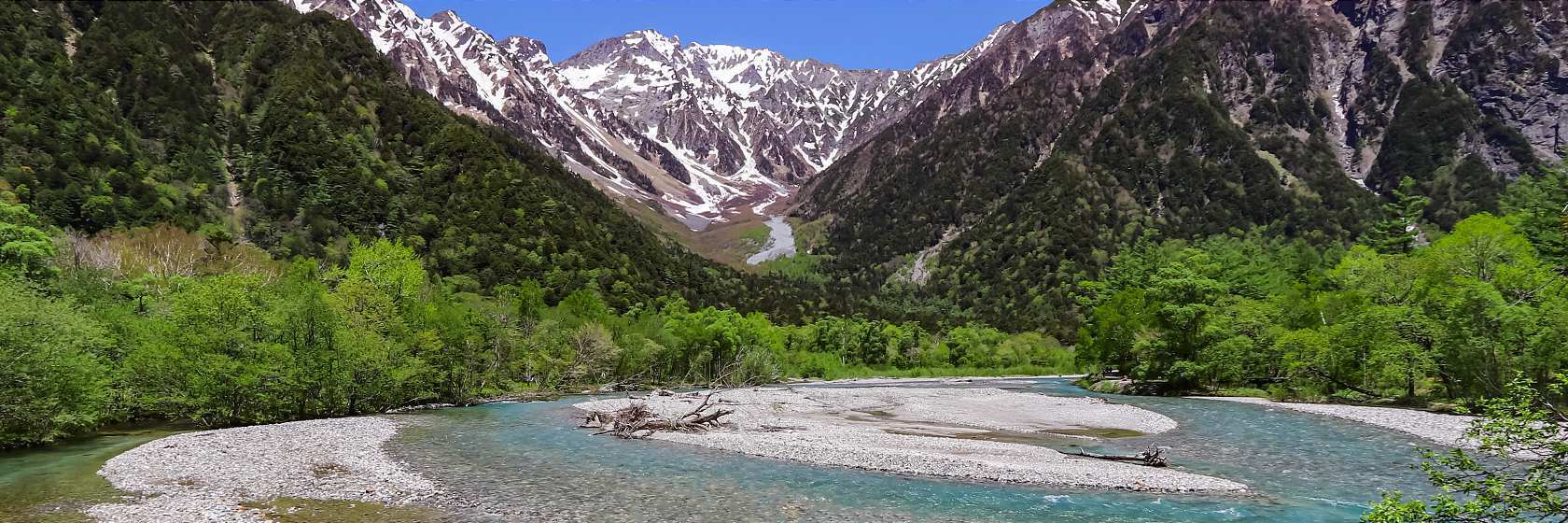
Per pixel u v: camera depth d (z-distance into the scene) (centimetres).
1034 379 10819
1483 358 4588
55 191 10200
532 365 7019
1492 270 5084
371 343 4759
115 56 16362
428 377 5462
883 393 7194
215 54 19450
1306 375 6294
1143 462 2953
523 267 13312
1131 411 5272
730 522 1994
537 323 7862
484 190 15750
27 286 3697
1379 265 6050
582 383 7694
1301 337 6006
